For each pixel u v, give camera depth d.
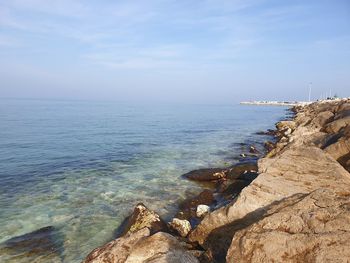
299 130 29.17
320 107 49.59
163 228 11.61
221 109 150.25
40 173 21.53
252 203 9.47
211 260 9.07
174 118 80.00
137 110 115.31
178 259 7.78
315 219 6.71
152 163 25.45
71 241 11.70
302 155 13.29
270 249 6.29
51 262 10.27
